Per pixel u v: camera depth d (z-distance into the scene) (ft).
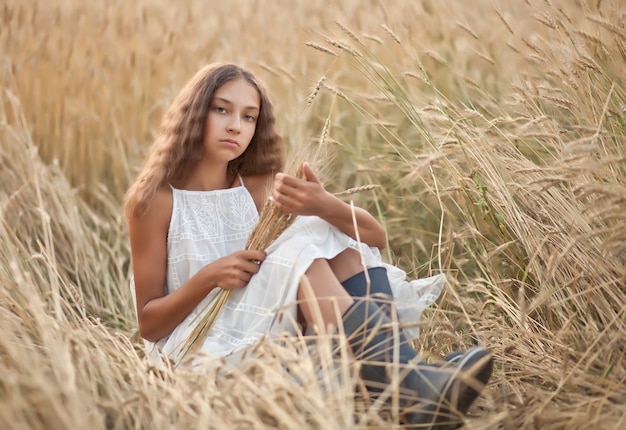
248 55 14.89
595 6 9.16
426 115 8.97
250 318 6.77
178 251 7.31
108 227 11.75
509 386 7.14
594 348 7.09
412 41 12.71
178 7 16.71
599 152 8.04
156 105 13.52
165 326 7.18
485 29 13.66
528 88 9.12
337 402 5.79
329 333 6.17
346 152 12.37
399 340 6.38
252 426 5.58
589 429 6.10
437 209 10.45
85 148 13.64
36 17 15.20
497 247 8.22
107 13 15.78
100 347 6.80
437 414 5.93
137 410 6.02
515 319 7.78
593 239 7.61
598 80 8.80
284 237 6.93
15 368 6.13
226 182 7.93
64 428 5.51
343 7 14.93
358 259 7.02
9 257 8.79
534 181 7.52
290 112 12.92
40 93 14.02
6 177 11.66
